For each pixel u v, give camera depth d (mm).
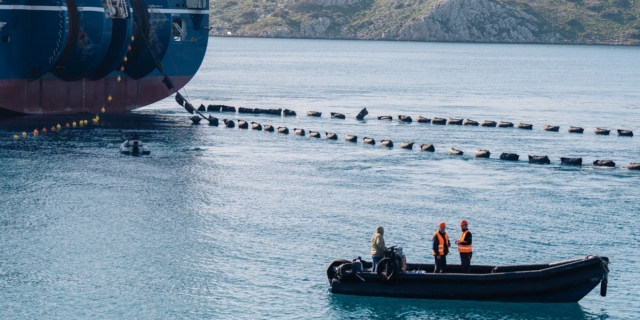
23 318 34031
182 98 85750
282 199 52969
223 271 39531
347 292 36594
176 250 42312
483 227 47594
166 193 53656
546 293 35656
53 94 81125
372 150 72062
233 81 157750
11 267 39344
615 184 60062
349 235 45250
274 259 41250
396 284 36125
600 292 36281
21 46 76125
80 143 69625
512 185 58875
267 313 34969
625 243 45031
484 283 35688
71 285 37438
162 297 36375
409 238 44938
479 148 74375
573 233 46750
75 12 76125
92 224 46281
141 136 75000
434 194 55375
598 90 156375
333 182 58375
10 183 54750
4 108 76938
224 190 55031
